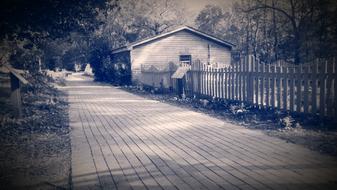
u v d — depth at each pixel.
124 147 6.99
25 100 15.95
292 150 6.30
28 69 22.00
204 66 16.12
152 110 13.31
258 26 42.91
